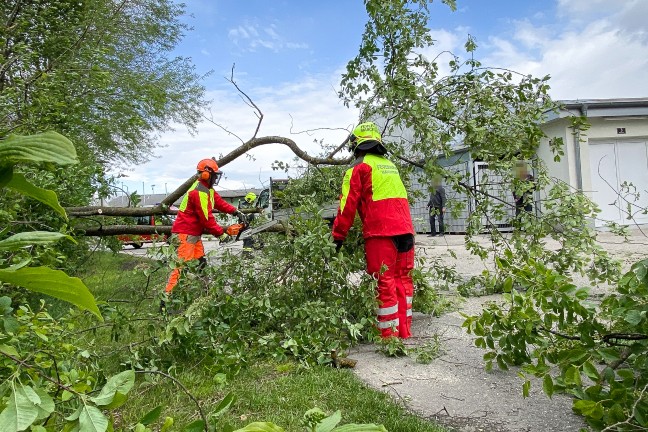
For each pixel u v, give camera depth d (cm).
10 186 71
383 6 452
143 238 807
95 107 576
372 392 304
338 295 430
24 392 89
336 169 571
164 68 1148
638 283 189
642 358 188
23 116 444
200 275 411
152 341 366
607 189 1426
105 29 689
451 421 265
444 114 477
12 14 532
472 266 841
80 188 527
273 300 426
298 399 295
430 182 504
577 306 206
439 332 456
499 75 484
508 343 244
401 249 435
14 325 153
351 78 519
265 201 695
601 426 172
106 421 96
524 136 496
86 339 393
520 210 513
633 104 1366
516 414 270
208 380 332
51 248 373
